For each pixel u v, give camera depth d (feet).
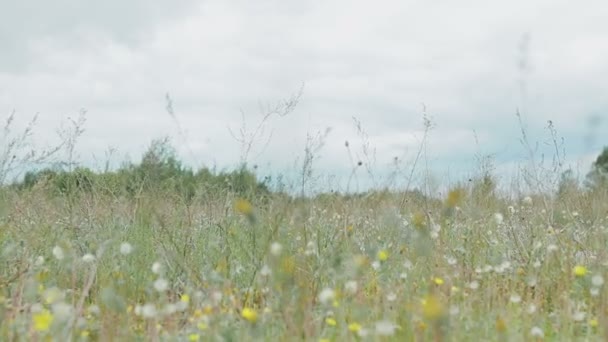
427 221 19.21
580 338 12.00
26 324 11.89
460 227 20.56
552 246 15.60
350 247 16.75
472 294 14.02
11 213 20.22
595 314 13.30
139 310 12.14
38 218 20.79
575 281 14.83
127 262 16.75
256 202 20.89
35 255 16.87
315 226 19.13
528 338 11.66
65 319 11.58
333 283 14.58
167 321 12.80
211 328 11.93
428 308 9.23
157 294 14.66
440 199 23.03
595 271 15.21
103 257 16.90
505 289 14.58
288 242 17.06
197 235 19.38
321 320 12.38
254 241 16.02
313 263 15.43
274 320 12.39
